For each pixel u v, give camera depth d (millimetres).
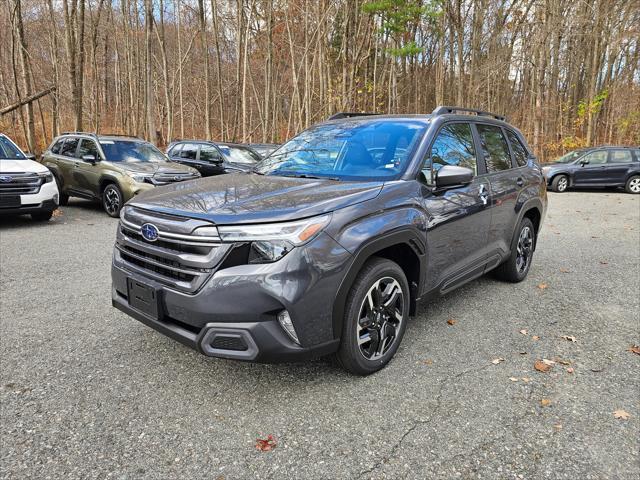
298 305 2305
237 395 2609
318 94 24984
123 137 9852
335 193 2693
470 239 3693
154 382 2738
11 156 7988
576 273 5297
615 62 28359
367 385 2730
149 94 19984
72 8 16062
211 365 2953
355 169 3266
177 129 37938
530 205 4699
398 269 2912
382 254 3070
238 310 2270
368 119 3857
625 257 6105
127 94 33281
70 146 9906
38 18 26188
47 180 7691
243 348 2318
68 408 2457
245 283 2254
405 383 2760
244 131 22125
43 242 6484
